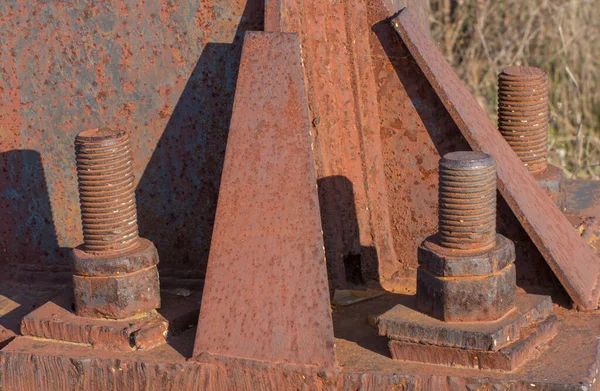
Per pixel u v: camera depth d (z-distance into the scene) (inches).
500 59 373.4
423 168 159.8
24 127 173.0
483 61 384.2
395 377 127.2
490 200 130.9
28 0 166.4
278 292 131.9
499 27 391.2
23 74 170.1
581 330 139.6
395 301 157.5
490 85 369.4
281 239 133.7
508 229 152.3
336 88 158.6
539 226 148.2
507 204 148.6
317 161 156.1
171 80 160.7
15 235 179.5
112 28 162.1
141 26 160.1
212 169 162.7
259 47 141.5
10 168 176.1
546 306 135.9
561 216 158.4
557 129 335.6
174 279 164.4
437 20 401.4
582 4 376.8
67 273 176.2
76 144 141.9
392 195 163.5
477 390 125.3
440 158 145.5
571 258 149.8
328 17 156.9
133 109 164.4
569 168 313.3
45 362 139.6
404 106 158.4
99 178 141.3
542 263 151.4
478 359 127.4
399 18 153.8
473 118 155.3
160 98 162.1
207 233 165.8
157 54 160.4
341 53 158.2
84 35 164.2
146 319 144.0
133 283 142.9
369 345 138.9
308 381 128.4
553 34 372.5
